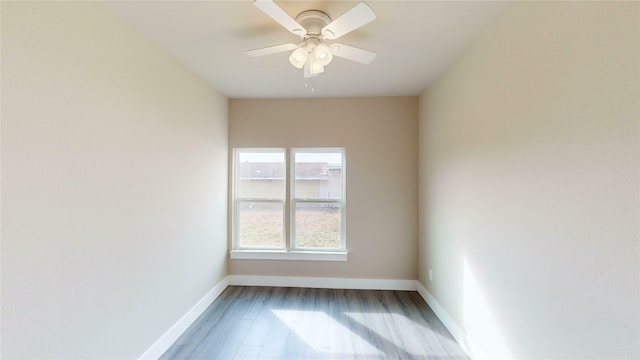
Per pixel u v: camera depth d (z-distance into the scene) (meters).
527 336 1.52
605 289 1.10
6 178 1.16
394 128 3.43
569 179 1.25
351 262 3.46
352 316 2.75
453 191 2.44
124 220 1.79
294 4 1.65
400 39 2.05
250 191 3.65
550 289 1.36
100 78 1.60
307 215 3.59
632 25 0.99
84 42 1.50
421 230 3.30
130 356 1.84
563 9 1.27
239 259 3.54
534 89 1.46
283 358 2.12
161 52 2.17
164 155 2.21
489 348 1.88
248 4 1.64
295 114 3.50
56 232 1.36
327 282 3.47
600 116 1.11
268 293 3.29
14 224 1.19
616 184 1.05
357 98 3.45
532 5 1.47
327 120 3.47
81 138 1.49
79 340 1.48
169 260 2.27
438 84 2.79
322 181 3.58
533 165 1.47
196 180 2.72
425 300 3.11
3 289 1.15
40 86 1.28
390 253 3.44
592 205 1.15
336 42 2.09
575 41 1.21
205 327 2.55
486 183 1.92
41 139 1.29
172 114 2.32
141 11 1.70
